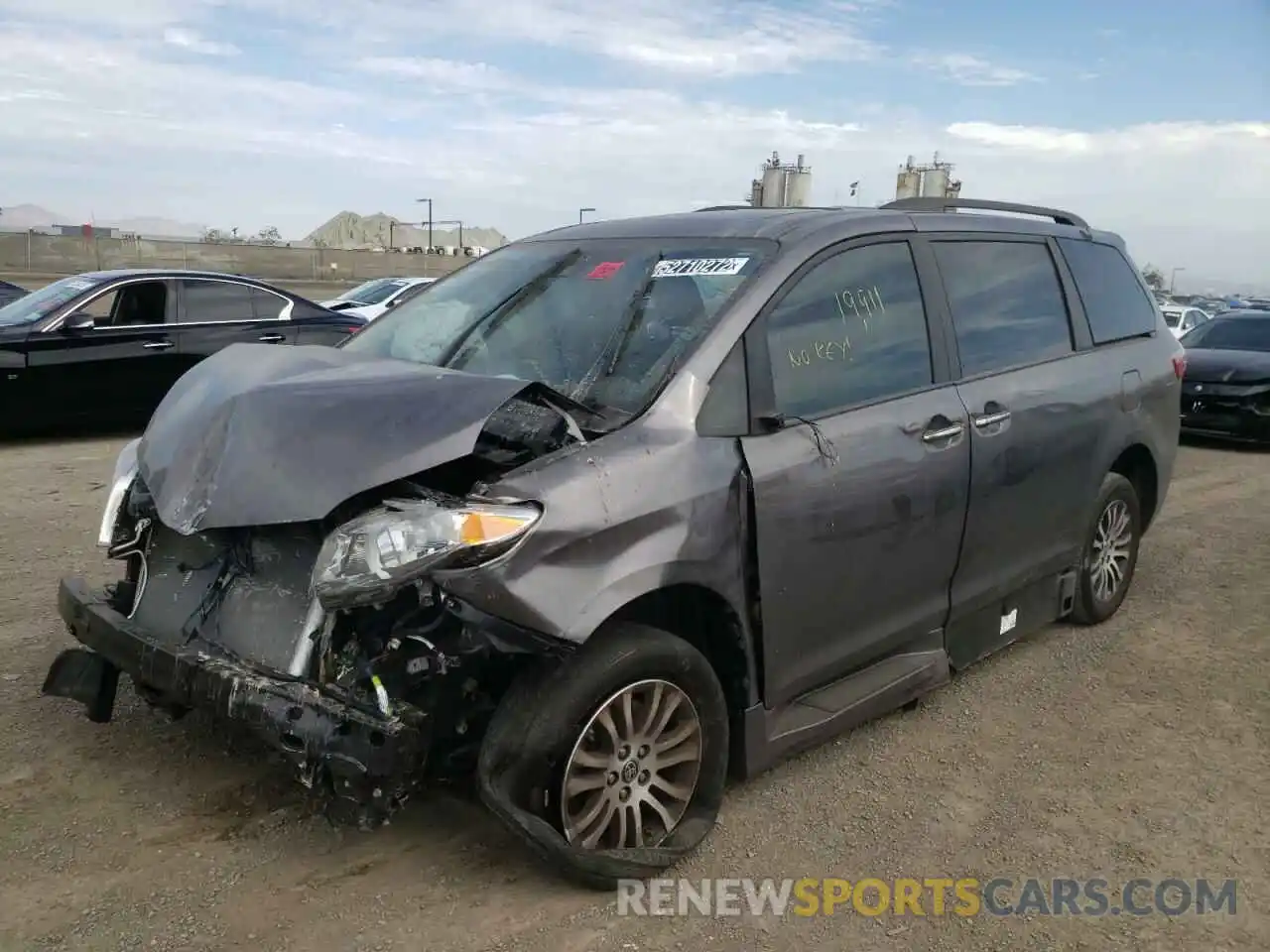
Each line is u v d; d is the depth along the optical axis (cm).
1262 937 298
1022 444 439
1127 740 421
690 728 319
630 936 287
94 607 333
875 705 385
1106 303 532
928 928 297
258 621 305
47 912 282
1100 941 294
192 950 271
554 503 280
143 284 1012
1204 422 1182
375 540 268
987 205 494
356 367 336
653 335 346
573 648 281
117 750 371
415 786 266
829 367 365
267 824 330
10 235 3272
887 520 372
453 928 286
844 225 391
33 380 931
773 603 336
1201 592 619
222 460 293
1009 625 467
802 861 327
